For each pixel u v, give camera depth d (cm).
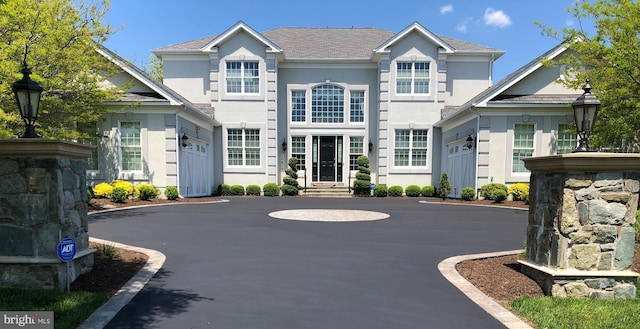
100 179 1420
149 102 1381
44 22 932
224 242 716
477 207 1315
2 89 803
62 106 1050
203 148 1727
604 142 971
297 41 2102
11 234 419
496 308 401
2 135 841
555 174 449
